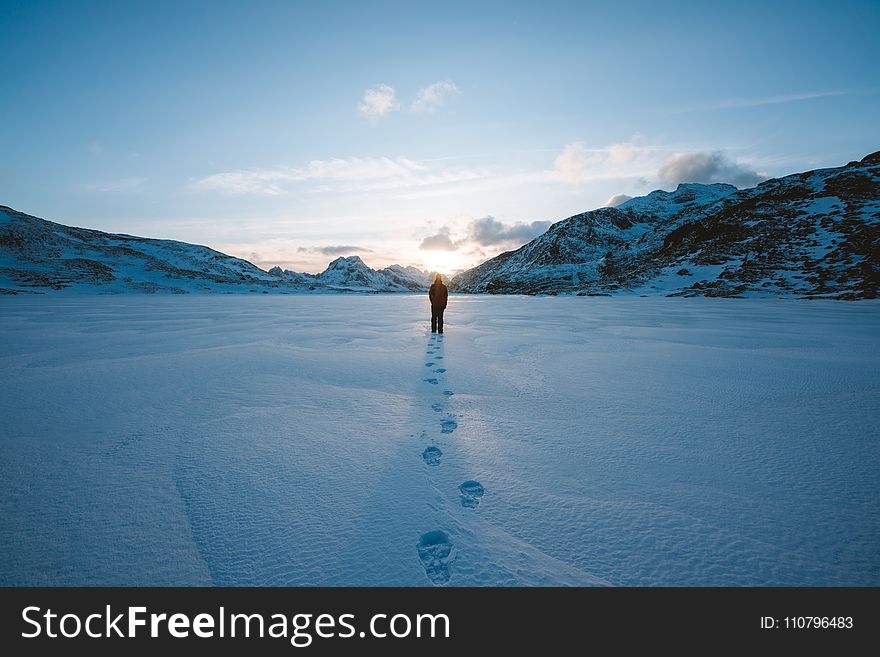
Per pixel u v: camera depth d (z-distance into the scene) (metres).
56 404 5.62
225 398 5.91
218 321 18.83
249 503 3.05
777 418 4.90
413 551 2.52
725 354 9.45
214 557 2.49
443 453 3.93
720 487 3.24
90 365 8.34
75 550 2.55
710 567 2.35
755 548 2.50
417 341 11.96
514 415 5.07
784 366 8.05
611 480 3.36
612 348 10.45
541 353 9.73
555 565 2.39
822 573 2.30
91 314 23.30
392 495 3.15
